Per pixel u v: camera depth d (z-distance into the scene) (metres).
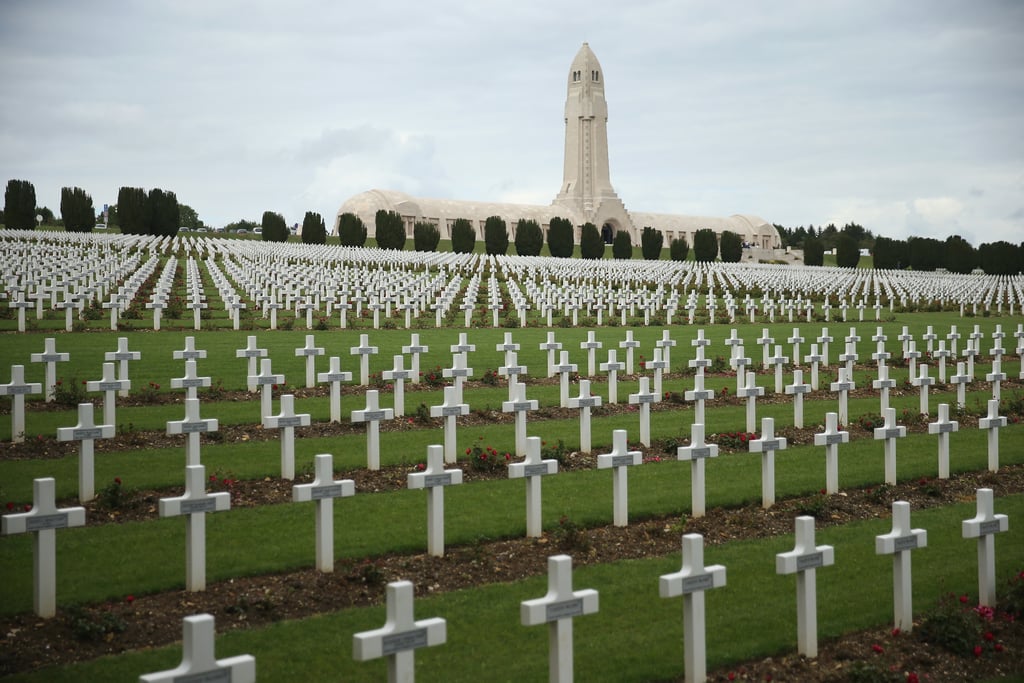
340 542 10.20
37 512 8.00
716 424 17.22
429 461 9.85
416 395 18.56
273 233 78.81
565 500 12.04
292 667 7.39
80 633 7.74
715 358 25.53
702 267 67.25
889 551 8.12
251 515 11.02
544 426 16.48
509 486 12.63
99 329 25.33
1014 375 25.02
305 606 8.58
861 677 7.38
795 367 24.56
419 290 35.53
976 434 17.19
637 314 37.06
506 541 10.55
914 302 48.91
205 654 5.26
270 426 12.15
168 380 18.86
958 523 11.80
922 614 8.82
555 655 6.39
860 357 27.77
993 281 61.00
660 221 137.62
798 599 7.85
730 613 8.77
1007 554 10.61
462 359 16.52
